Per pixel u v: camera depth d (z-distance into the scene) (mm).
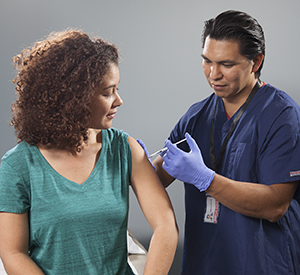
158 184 992
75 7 2605
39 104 875
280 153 1152
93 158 938
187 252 1346
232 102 1293
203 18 2672
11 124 940
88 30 2625
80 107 862
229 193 1114
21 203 849
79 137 885
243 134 1238
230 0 2664
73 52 873
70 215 843
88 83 858
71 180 882
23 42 2590
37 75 870
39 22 2588
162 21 2666
